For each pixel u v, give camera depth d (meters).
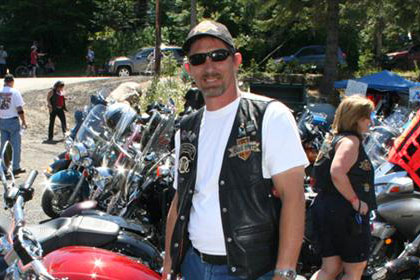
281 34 31.28
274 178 2.46
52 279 2.33
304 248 4.88
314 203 4.37
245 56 32.41
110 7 40.34
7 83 9.88
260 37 29.19
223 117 2.58
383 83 17.66
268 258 2.48
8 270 2.78
